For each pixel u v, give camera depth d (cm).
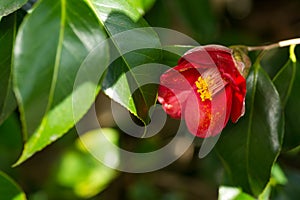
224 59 65
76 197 97
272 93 70
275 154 70
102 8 62
